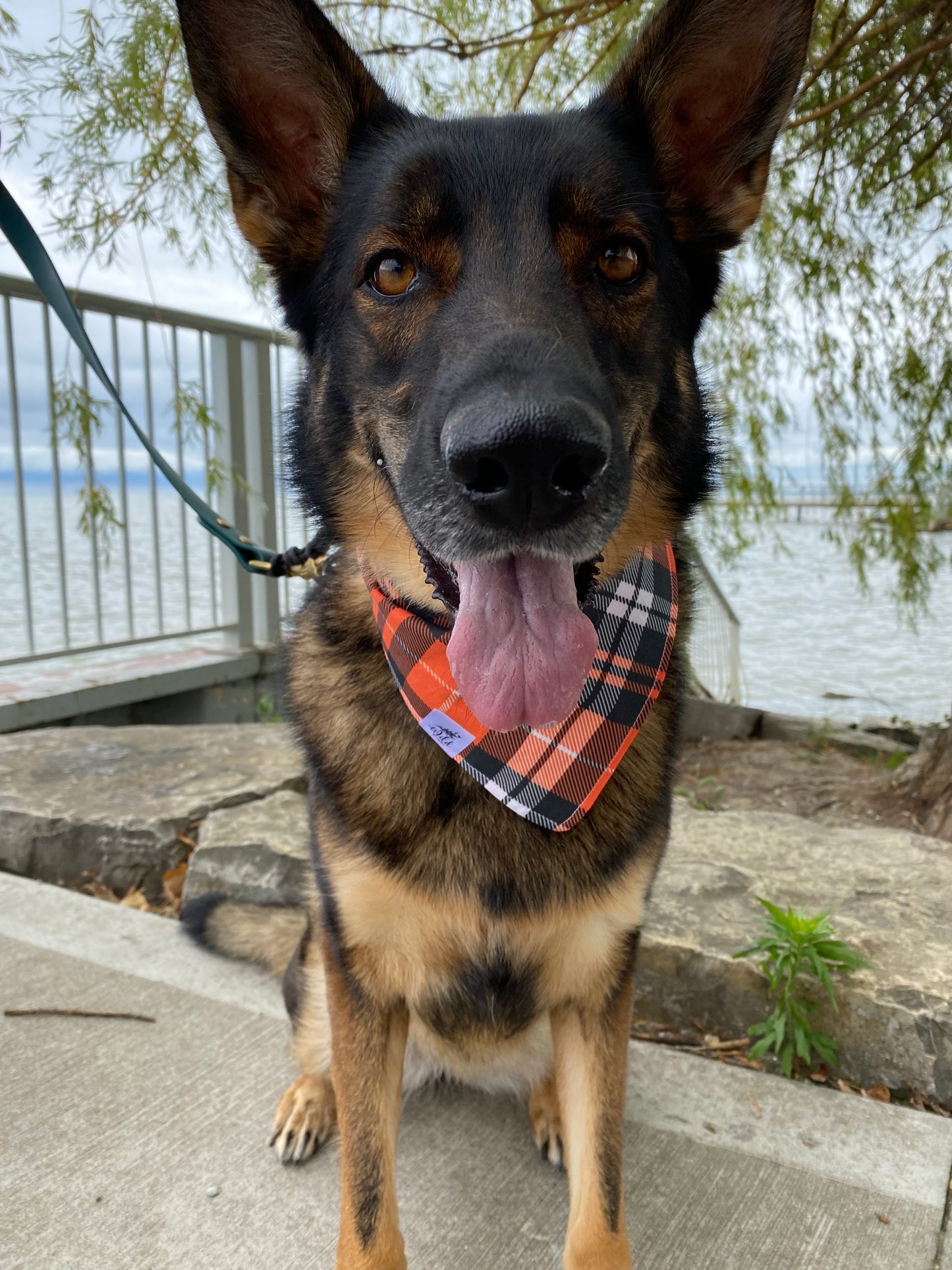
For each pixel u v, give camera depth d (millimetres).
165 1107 546
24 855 833
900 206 1099
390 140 485
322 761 490
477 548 379
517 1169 515
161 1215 473
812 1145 521
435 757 472
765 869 744
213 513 652
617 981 462
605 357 443
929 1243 458
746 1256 453
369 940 461
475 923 458
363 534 493
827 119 982
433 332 418
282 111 500
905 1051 567
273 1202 483
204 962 691
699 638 1658
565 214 437
